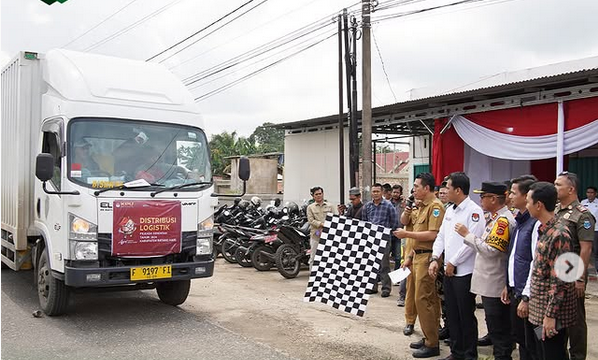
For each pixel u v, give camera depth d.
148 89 6.82
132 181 6.31
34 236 7.27
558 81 8.62
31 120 7.18
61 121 6.25
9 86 7.67
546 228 3.81
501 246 4.61
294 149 15.88
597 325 6.54
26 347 5.41
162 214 6.29
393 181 20.78
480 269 4.75
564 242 3.64
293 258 9.97
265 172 24.34
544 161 12.09
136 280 6.12
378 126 13.22
